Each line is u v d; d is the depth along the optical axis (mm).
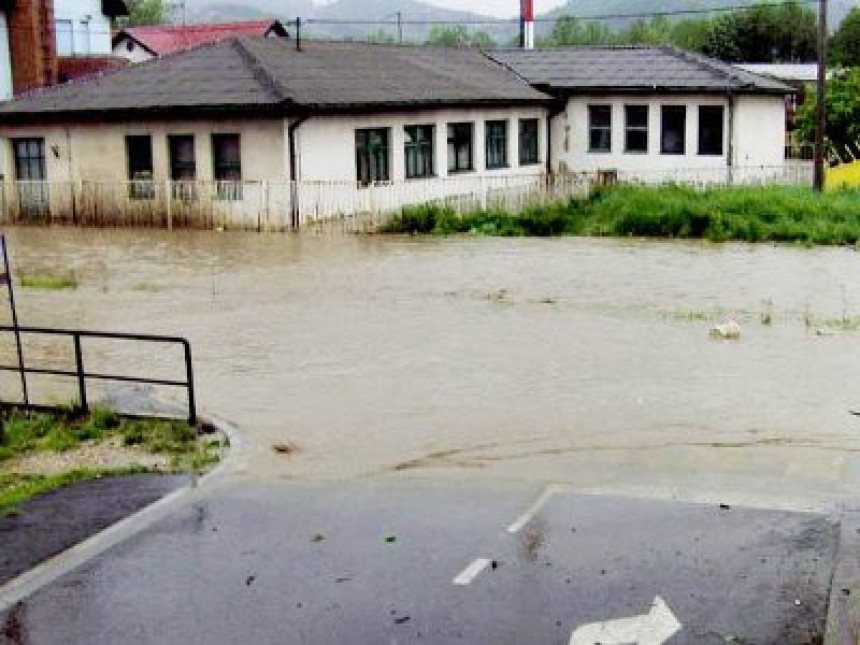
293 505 9195
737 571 7598
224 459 10508
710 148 36562
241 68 30312
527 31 54688
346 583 7625
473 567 7816
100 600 7496
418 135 32594
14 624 7207
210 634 6973
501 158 36625
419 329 16812
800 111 46688
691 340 15742
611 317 17500
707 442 10914
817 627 6766
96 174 31047
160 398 12914
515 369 14156
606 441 11016
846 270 21688
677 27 116312
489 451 10742
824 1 31406
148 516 8969
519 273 21938
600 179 33781
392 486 9680
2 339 16656
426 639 6797
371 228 28500
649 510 8859
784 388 13016
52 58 44094
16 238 28547
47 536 8578
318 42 35250
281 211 28453
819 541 8086
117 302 19562
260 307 18875
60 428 11609
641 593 7305
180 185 29516
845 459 10250
